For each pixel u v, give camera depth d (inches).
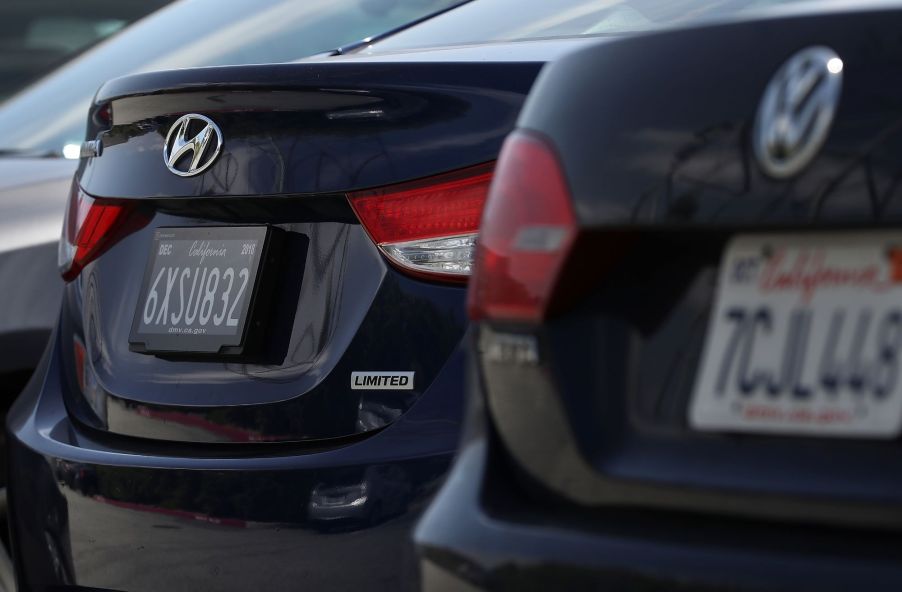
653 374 90.3
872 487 81.4
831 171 82.5
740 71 87.3
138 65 250.8
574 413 92.6
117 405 147.6
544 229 94.0
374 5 231.9
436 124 128.5
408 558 124.7
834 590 79.2
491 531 91.9
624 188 90.1
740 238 86.9
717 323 87.3
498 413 96.8
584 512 91.4
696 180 87.2
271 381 135.9
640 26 164.1
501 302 96.0
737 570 82.3
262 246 137.6
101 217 153.7
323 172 132.6
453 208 127.1
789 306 85.0
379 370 129.4
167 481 137.6
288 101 134.5
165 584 138.3
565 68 97.5
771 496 84.2
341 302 132.7
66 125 244.4
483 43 162.6
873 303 82.3
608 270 92.2
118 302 152.1
